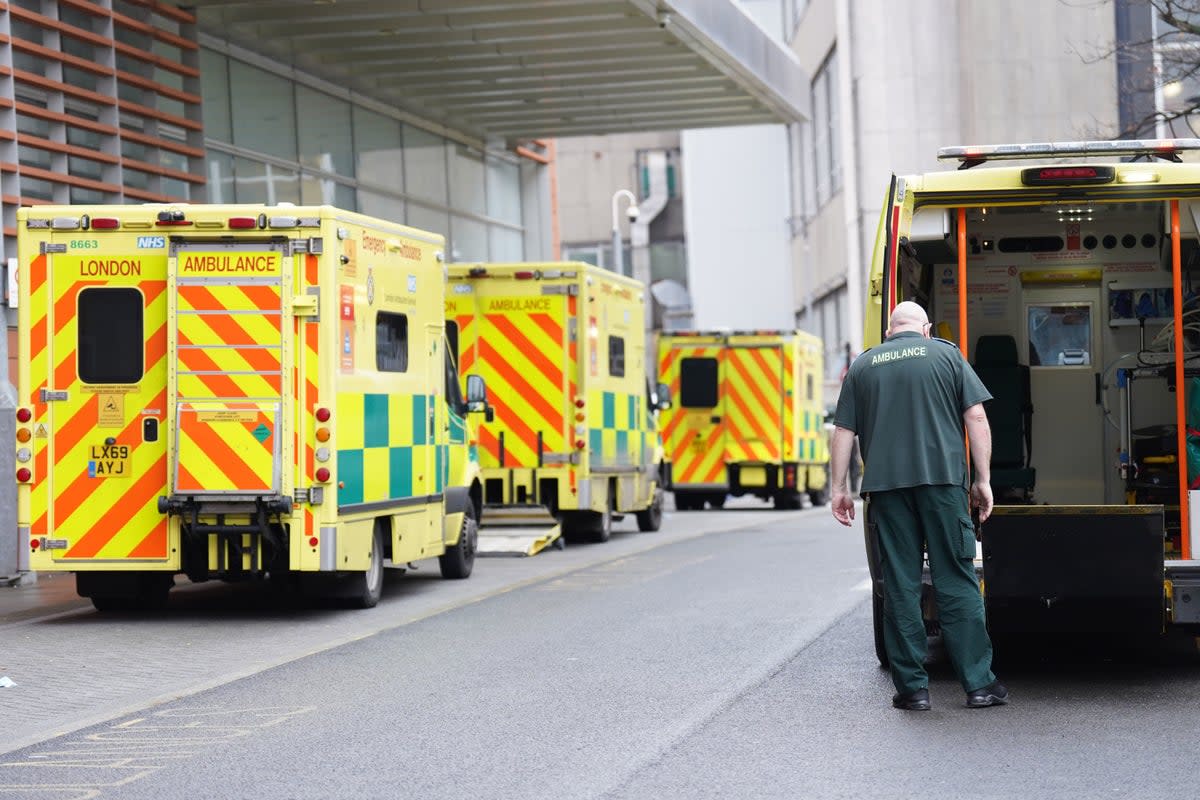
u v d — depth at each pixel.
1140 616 10.35
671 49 27.42
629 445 25.47
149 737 9.40
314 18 24.53
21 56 19.83
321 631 14.19
